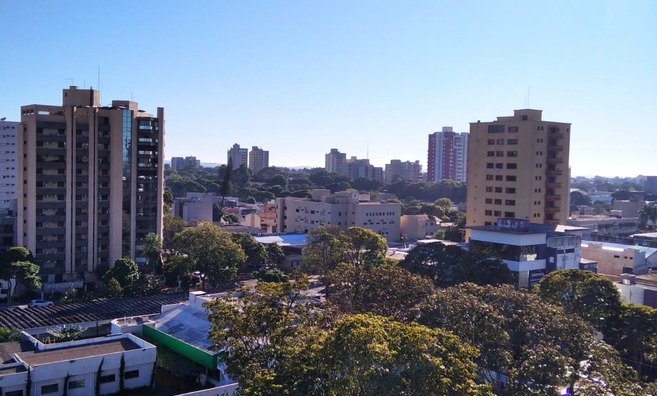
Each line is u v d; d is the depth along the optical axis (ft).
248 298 176.04
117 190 423.23
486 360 180.34
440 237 568.00
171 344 237.45
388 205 593.83
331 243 378.73
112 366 209.77
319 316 176.35
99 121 418.10
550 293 244.63
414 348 133.18
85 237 416.46
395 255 446.19
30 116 397.39
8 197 652.89
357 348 130.72
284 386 134.31
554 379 157.07
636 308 231.50
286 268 481.46
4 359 213.05
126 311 315.17
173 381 223.30
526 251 319.68
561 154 444.55
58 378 199.31
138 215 431.43
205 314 256.32
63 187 409.28
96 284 413.39
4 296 367.86
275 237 536.83
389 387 125.80
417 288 227.40
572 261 336.90
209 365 216.13
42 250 403.54
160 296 355.56
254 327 164.96
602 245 422.00
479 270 290.76
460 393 129.49
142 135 430.61
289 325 167.43
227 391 190.90
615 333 231.50
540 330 190.60
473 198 462.60
